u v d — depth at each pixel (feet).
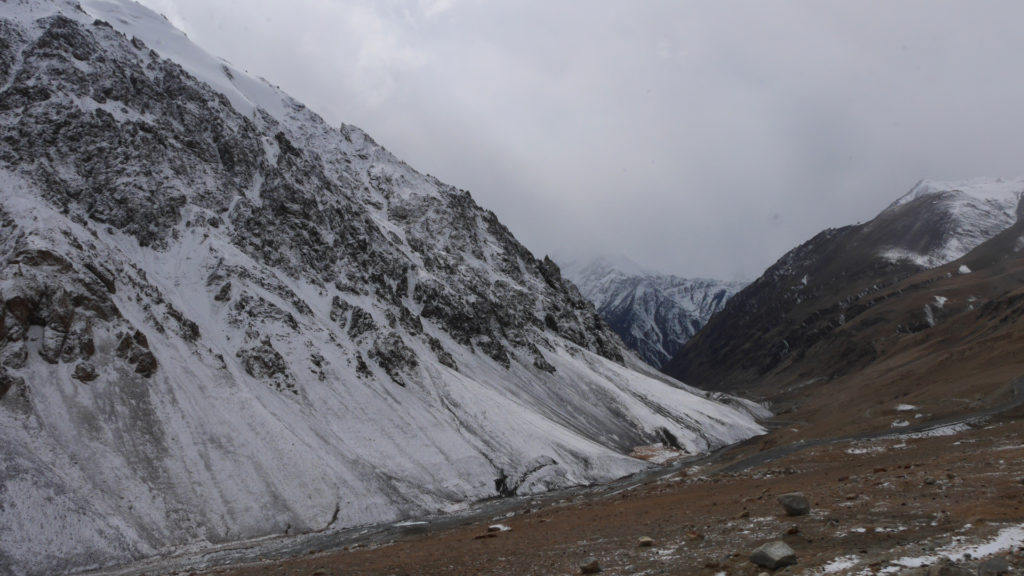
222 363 306.35
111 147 406.82
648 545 99.25
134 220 383.86
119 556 192.44
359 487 272.31
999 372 369.50
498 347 551.59
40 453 212.23
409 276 570.05
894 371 615.57
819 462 220.84
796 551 79.05
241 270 383.65
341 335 403.54
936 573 58.29
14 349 240.94
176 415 260.83
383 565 114.73
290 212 474.49
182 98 515.09
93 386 250.57
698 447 503.20
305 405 319.06
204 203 430.20
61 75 428.56
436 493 296.71
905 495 110.93
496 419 389.39
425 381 394.73
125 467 226.58
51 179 363.97
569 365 599.98
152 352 282.36
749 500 140.46
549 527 151.94
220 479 243.19
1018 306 509.76
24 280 258.16
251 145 513.45
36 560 177.06
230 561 181.88
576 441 405.18
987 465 135.33
